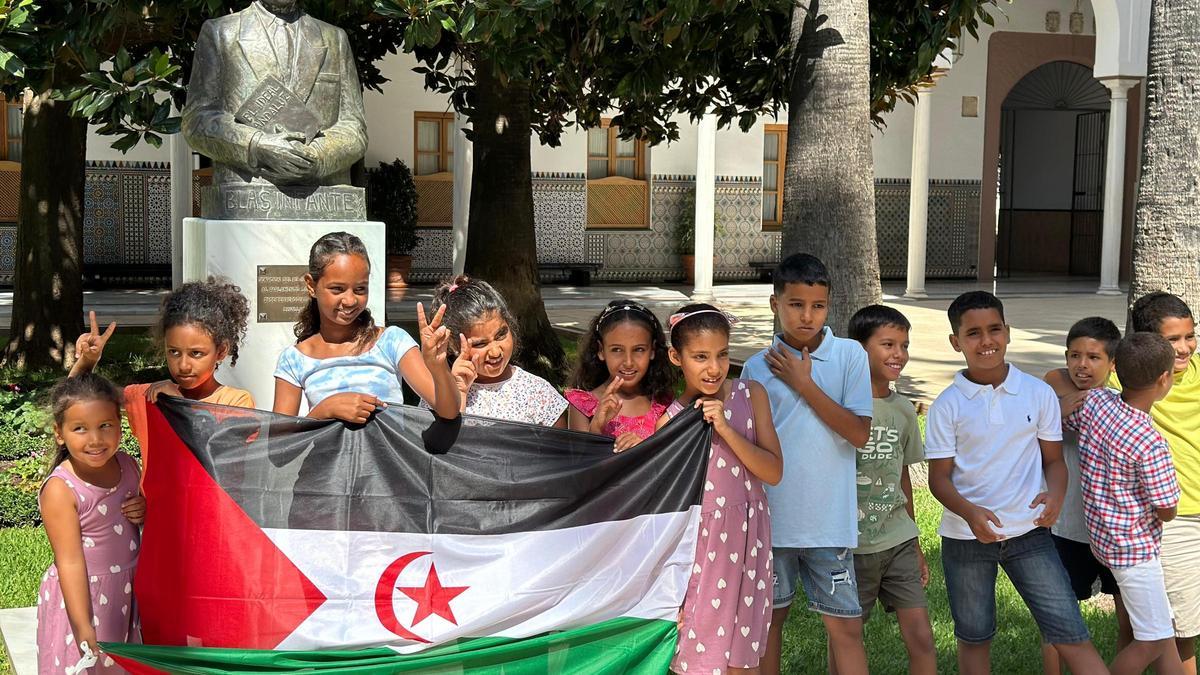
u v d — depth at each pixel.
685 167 21.20
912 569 4.07
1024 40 22.44
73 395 3.12
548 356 11.09
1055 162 25.91
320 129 6.53
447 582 3.46
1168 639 4.00
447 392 3.33
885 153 22.22
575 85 10.11
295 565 3.40
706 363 3.53
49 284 10.37
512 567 3.49
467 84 11.95
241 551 3.38
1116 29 19.77
